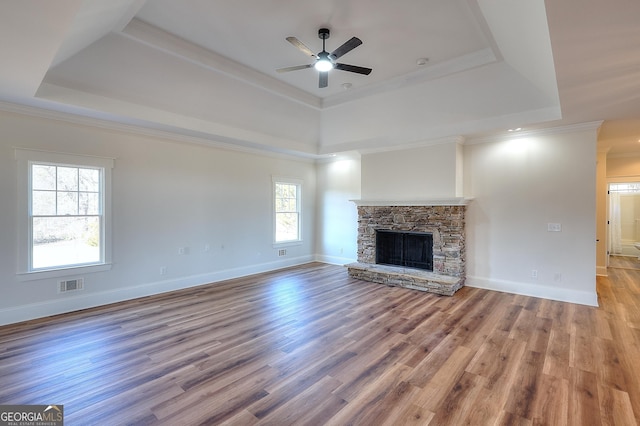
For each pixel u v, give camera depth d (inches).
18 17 72.4
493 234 197.6
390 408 82.7
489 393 89.4
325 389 91.4
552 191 178.1
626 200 334.3
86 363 105.8
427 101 184.9
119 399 86.2
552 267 178.7
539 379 96.3
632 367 103.0
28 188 146.3
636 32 79.4
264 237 256.8
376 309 162.1
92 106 144.5
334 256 290.2
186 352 114.3
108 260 170.4
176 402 84.9
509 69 150.1
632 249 328.5
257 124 210.8
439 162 202.8
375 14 117.1
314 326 139.4
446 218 201.0
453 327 137.9
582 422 77.0
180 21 123.6
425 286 195.2
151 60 140.8
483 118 180.9
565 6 69.2
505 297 182.4
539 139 181.8
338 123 231.3
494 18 108.0
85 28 105.0
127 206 178.2
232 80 168.1
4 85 116.3
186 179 205.5
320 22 122.6
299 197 288.4
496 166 195.8
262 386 92.8
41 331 132.5
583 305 167.5
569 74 105.9
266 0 109.6
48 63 97.7
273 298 181.8
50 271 152.0
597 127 165.0
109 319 147.1
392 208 225.9
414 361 107.9
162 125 173.3
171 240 198.4
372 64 158.9
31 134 145.7
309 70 167.3
